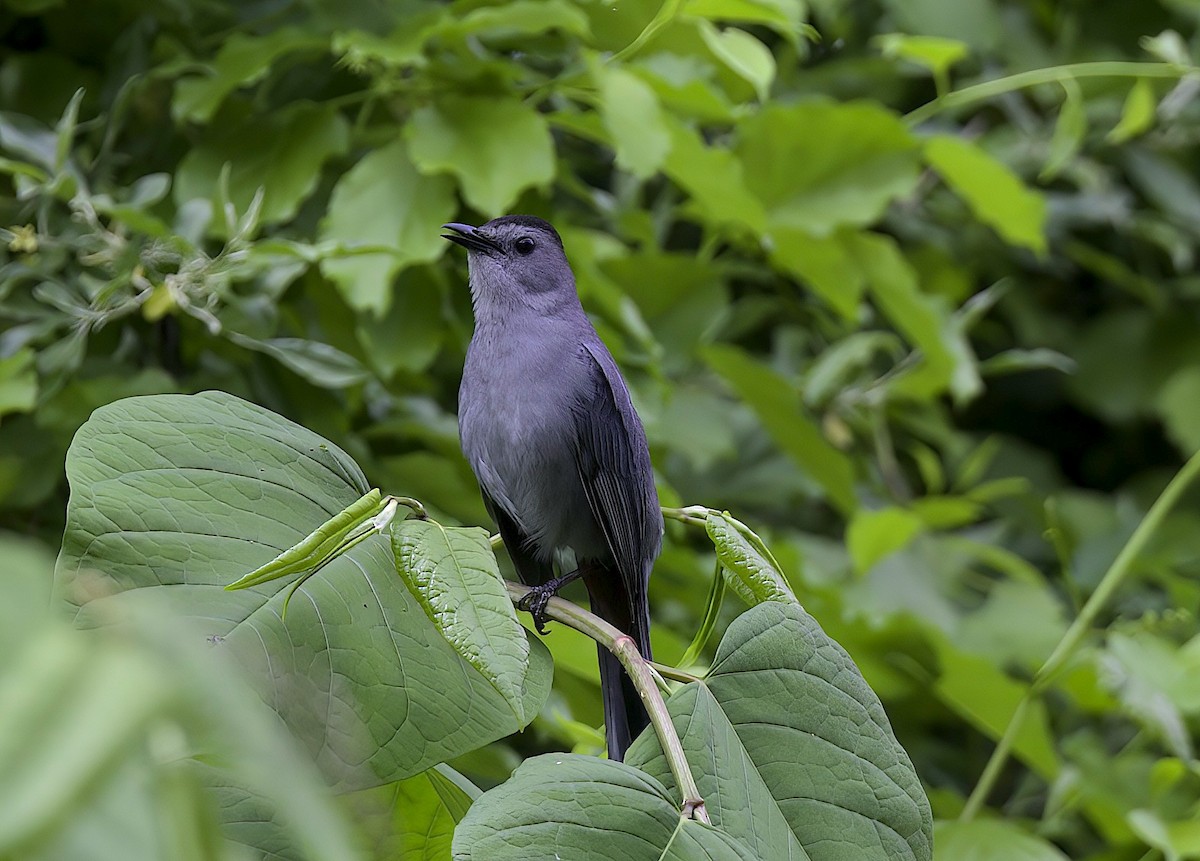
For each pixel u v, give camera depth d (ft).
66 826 3.51
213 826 4.12
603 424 22.50
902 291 29.66
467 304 26.48
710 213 26.94
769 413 29.89
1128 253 41.39
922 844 12.01
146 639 3.89
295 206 23.12
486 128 22.77
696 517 13.47
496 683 10.23
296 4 25.84
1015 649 31.17
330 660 11.55
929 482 37.65
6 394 20.45
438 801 13.85
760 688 12.19
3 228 22.99
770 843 11.41
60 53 26.32
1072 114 29.22
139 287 21.21
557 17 21.80
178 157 25.80
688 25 24.94
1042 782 34.19
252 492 12.18
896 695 31.24
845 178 28.63
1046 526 36.86
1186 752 24.39
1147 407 39.75
